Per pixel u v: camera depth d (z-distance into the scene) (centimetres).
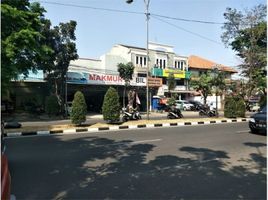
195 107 4922
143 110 4631
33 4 1502
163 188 676
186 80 5744
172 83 5150
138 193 641
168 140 1352
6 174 332
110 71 4394
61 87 3253
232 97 2661
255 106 4153
